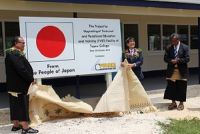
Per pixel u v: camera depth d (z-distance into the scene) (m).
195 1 13.57
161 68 18.84
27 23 9.38
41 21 9.55
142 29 17.94
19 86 8.29
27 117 8.45
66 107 9.75
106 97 10.12
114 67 10.64
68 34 9.95
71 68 10.02
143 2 12.25
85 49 10.21
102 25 10.43
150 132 8.61
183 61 10.92
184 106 11.74
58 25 9.80
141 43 17.94
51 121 9.66
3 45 14.36
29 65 8.38
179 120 9.80
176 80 11.13
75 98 10.32
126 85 10.38
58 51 9.81
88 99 10.93
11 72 8.28
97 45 10.38
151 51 18.39
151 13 12.85
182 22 19.52
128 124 9.35
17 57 8.20
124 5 11.84
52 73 9.74
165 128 9.00
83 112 10.03
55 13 13.98
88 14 14.55
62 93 13.27
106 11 11.77
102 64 10.46
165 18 18.69
